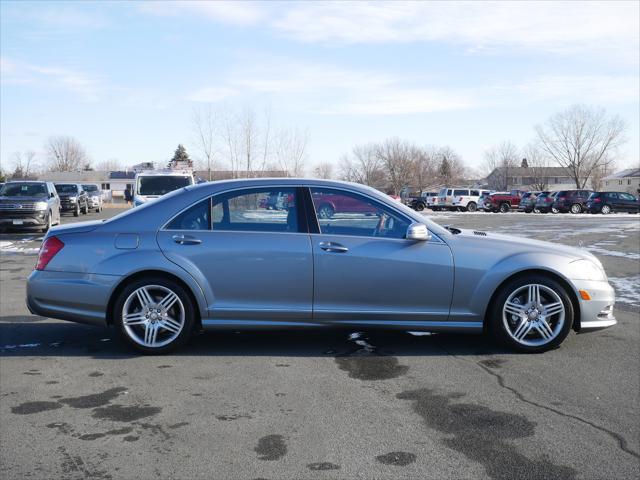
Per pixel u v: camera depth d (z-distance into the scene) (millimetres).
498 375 4738
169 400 4215
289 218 5266
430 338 5891
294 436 3617
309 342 5742
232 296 5188
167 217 5281
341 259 5156
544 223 26469
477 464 3254
